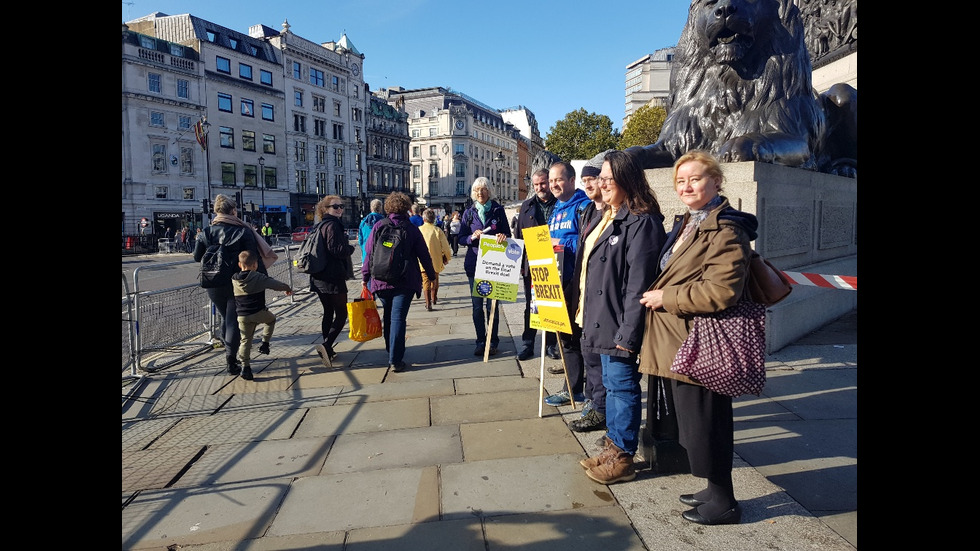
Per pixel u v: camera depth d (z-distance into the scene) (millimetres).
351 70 63875
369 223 9266
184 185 44062
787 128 5859
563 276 4457
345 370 5379
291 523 2646
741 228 2234
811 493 2723
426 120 88938
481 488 2912
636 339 2666
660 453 2984
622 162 2828
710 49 5906
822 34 11023
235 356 5281
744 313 2285
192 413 4270
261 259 5699
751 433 3453
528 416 3951
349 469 3209
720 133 6195
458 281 13555
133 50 40469
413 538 2479
